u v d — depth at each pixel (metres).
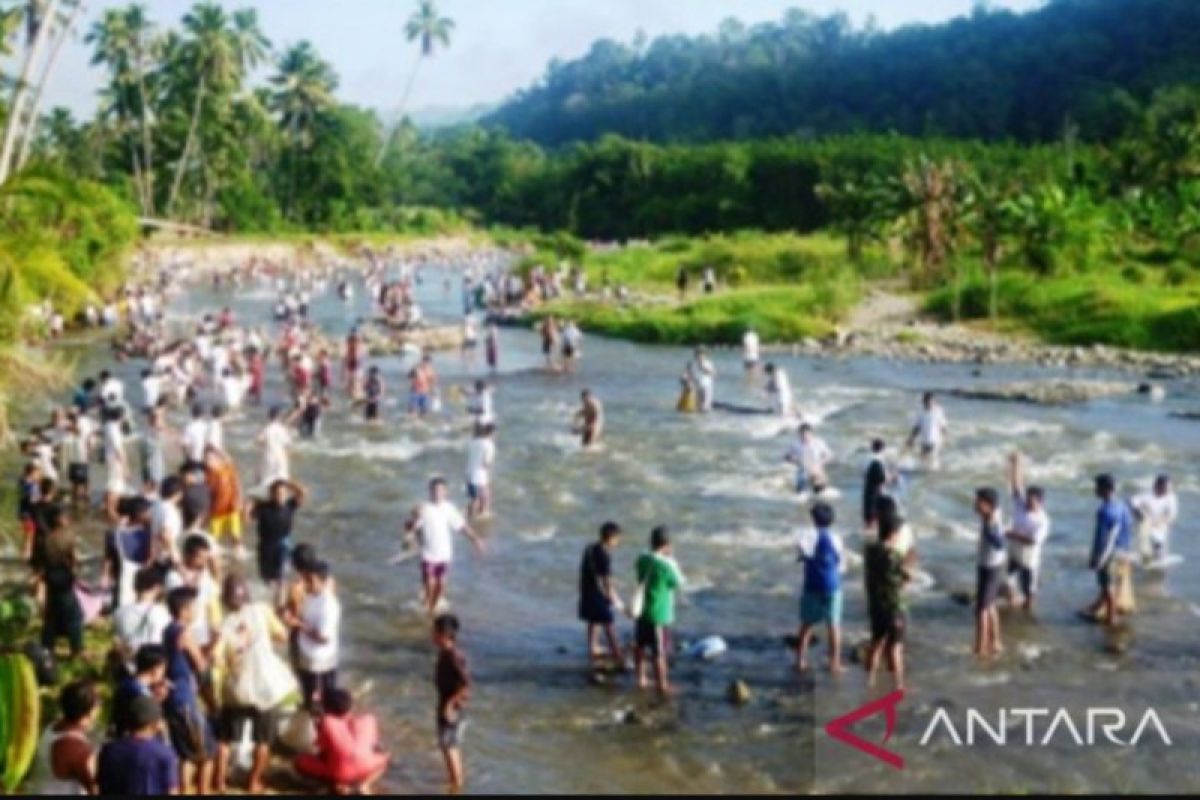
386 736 13.14
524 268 72.56
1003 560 15.41
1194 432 31.30
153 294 62.81
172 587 12.41
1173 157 72.94
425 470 27.00
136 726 8.75
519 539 21.20
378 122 141.50
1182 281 54.81
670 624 16.06
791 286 63.22
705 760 12.48
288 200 120.06
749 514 22.84
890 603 14.36
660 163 128.38
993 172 95.12
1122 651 15.59
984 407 35.44
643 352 48.75
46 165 15.59
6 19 21.47
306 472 26.72
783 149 118.81
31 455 21.75
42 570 14.78
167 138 106.06
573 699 14.12
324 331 55.12
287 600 13.80
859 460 27.72
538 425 32.62
